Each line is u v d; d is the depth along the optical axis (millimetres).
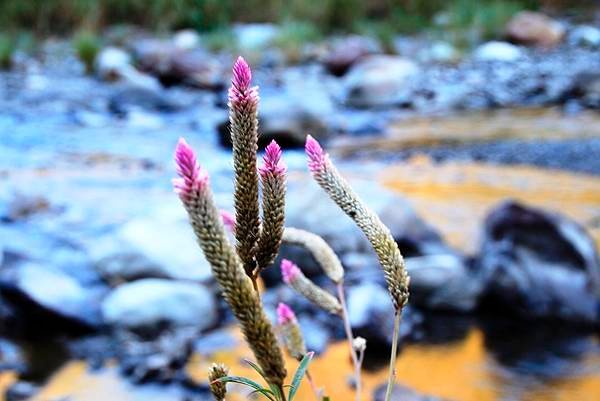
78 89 11586
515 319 3711
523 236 3906
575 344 3473
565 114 10047
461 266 3930
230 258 692
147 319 3666
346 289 3916
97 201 6266
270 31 16906
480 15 17250
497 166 7363
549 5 19828
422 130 9312
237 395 2980
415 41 16641
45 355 3479
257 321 705
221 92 11938
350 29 18297
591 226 5309
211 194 682
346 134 9023
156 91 10828
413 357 3371
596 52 14820
